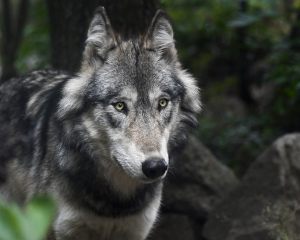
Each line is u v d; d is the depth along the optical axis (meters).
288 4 16.47
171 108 5.50
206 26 14.74
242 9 13.97
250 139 12.27
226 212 8.18
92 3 8.59
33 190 6.00
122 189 5.78
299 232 7.49
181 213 9.02
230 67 16.59
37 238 1.27
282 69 11.04
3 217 1.27
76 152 5.69
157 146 4.89
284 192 7.69
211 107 15.32
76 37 8.80
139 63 5.46
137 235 6.22
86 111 5.52
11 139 6.21
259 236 7.46
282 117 12.69
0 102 7.23
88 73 5.66
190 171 9.05
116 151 5.16
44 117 6.31
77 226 5.79
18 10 12.27
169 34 5.88
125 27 8.61
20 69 16.39
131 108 5.18
